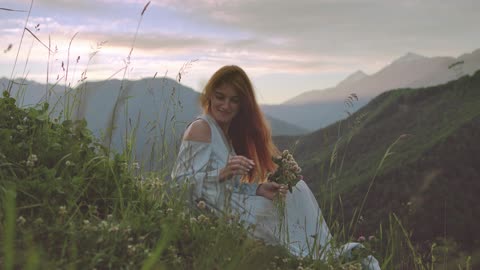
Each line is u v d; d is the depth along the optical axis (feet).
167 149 11.56
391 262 10.98
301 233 12.55
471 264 10.46
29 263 5.30
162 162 11.50
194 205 11.41
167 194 11.01
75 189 9.04
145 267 5.30
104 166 10.19
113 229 7.88
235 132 13.33
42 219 7.88
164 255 8.28
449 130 344.08
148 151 11.19
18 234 7.07
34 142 10.22
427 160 301.63
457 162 301.84
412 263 10.89
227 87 12.59
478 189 278.46
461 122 345.92
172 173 11.60
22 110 11.23
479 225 254.06
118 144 10.64
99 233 7.83
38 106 11.35
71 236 7.41
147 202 10.25
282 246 11.05
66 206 8.82
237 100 12.76
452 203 258.98
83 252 7.29
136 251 7.70
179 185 11.16
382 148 366.84
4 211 7.49
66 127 10.75
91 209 8.75
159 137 11.29
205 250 8.67
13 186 7.98
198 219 10.05
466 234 247.91
